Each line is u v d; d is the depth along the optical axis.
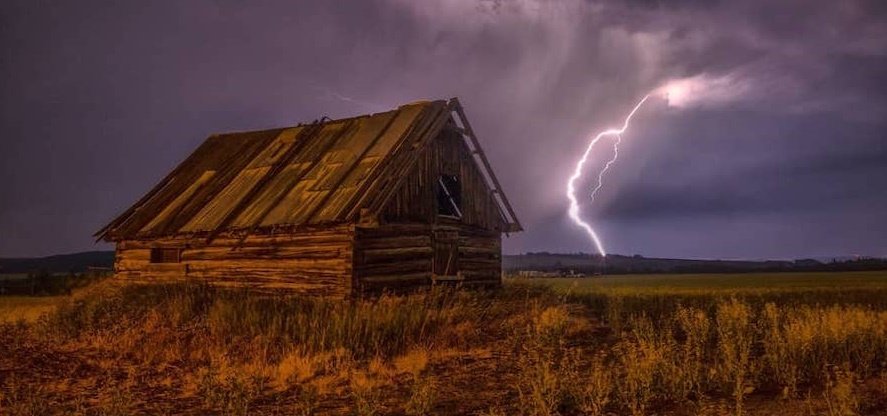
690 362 11.15
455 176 23.11
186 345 14.75
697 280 67.81
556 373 10.19
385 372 12.23
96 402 10.58
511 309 19.34
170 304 17.69
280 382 11.55
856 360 11.70
